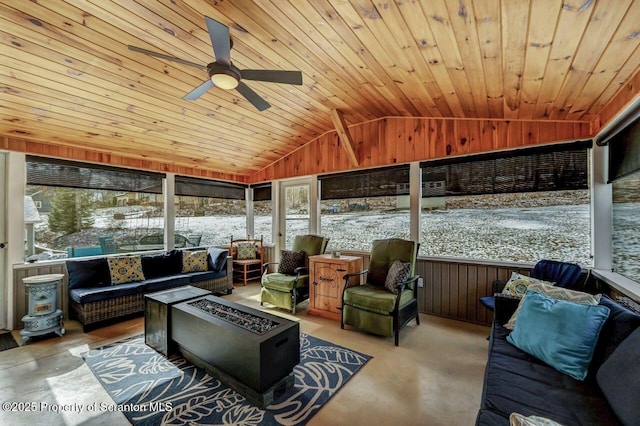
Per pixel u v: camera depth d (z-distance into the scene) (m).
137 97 3.04
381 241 3.69
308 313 3.81
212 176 5.41
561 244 3.02
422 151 3.85
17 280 3.26
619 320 1.54
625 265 2.50
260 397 1.91
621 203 2.56
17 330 3.19
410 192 3.95
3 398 1.99
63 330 3.08
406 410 1.88
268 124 4.16
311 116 4.07
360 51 2.33
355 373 2.33
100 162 3.96
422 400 1.99
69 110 3.01
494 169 3.39
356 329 3.26
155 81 2.87
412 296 3.36
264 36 2.27
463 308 3.50
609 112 2.45
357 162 4.34
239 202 5.98
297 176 5.22
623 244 2.53
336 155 4.70
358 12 1.84
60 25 2.11
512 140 3.24
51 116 3.04
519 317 1.96
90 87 2.77
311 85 3.10
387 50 2.23
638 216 2.31
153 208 4.60
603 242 2.76
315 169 4.97
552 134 3.02
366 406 1.92
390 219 4.20
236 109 3.64
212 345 2.24
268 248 5.72
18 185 3.29
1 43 2.16
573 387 1.45
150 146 4.07
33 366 2.42
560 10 1.42
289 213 5.52
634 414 1.09
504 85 2.40
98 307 3.24
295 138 4.78
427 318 3.62
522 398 1.36
